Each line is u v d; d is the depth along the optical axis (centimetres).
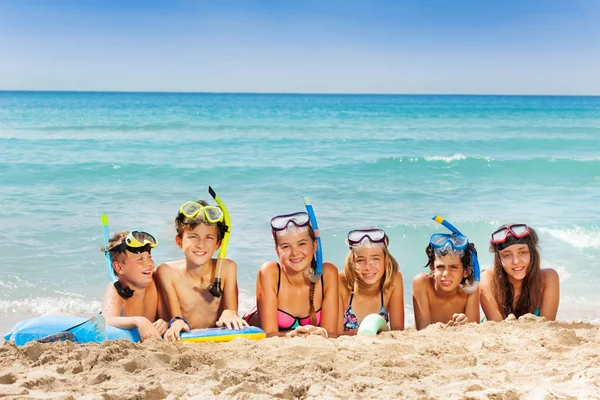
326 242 1102
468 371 400
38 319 489
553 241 1126
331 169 1898
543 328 525
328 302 562
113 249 517
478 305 595
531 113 6206
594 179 1814
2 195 1420
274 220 544
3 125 3522
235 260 977
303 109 6481
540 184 1739
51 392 339
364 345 468
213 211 537
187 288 546
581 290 899
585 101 12062
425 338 494
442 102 10488
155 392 340
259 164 1978
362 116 5172
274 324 555
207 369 404
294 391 357
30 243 1044
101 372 378
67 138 2727
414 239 1138
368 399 343
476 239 1162
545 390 347
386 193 1556
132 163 1898
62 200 1383
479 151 2588
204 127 3559
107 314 514
